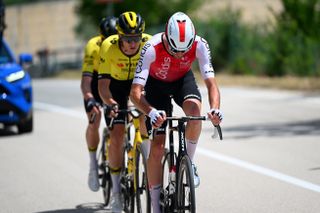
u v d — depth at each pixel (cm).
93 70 1421
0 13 2498
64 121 2822
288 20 4003
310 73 4400
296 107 2998
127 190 1277
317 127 2372
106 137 1404
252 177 1588
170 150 1102
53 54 7344
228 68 5244
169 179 1102
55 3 10619
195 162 1809
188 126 1099
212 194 1430
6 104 2314
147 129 1133
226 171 1672
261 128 2405
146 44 1100
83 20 6656
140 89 1084
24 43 8475
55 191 1528
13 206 1391
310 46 4356
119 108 1331
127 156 1298
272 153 1895
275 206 1305
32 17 9831
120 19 1223
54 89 4553
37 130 2561
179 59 1102
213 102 1058
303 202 1327
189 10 5812
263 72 4822
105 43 1284
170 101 1150
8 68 2391
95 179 1422
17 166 1838
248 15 7144
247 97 3512
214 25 5334
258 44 5062
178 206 1056
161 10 5734
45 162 1889
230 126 2495
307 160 1773
